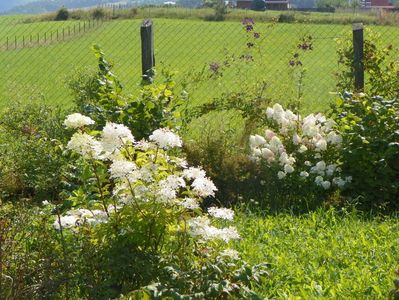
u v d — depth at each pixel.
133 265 4.51
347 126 7.91
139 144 4.83
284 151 7.99
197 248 4.74
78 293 4.80
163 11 20.11
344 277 5.50
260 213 7.33
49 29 22.52
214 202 7.94
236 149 8.54
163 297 4.32
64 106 13.05
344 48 10.10
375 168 7.76
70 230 4.98
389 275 5.43
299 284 5.37
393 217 7.35
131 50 20.47
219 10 17.97
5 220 4.87
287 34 14.73
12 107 8.80
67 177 7.05
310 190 7.84
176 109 8.54
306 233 6.59
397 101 8.35
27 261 4.61
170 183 4.57
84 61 19.64
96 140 4.93
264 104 9.16
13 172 7.36
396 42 13.55
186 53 18.58
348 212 7.39
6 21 25.50
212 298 4.52
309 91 12.83
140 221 4.62
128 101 8.24
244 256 5.76
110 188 5.80
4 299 4.37
